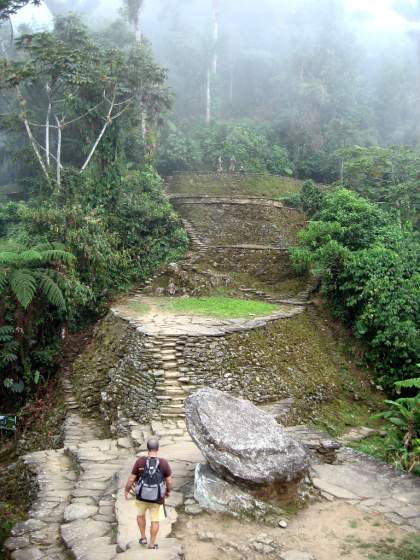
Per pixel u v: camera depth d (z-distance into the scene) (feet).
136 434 27.81
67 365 43.14
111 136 63.57
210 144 94.73
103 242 50.96
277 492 19.12
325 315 47.91
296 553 15.99
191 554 15.75
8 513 22.85
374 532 17.67
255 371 34.40
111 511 18.72
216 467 19.04
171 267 56.54
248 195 79.15
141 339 35.47
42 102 71.61
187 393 30.96
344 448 26.07
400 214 63.00
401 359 39.60
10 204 68.95
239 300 50.52
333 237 50.80
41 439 33.68
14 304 41.78
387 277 42.47
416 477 22.57
